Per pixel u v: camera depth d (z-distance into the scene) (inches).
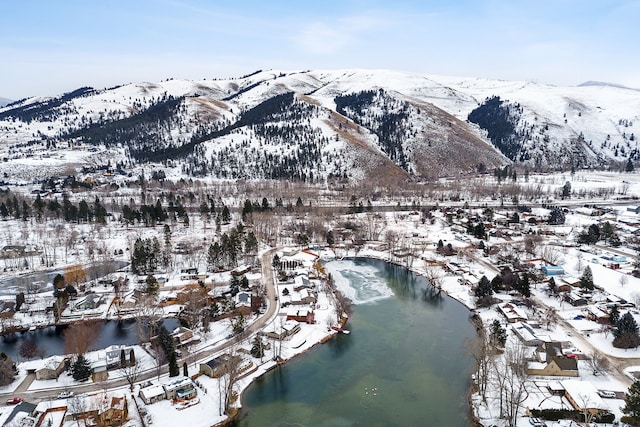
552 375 3257.9
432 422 2871.6
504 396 3038.9
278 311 4510.3
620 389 3065.9
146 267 5551.2
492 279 5118.1
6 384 3221.0
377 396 3164.4
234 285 4904.0
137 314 4306.1
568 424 2731.3
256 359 3609.7
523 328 3892.7
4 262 5856.3
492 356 3275.1
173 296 4889.3
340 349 3860.7
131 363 3442.4
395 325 4320.9
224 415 2928.2
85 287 5123.0
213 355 3673.7
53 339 4074.8
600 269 5482.3
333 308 4608.8
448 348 3848.4
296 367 3567.9
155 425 2800.2
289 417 2945.4
